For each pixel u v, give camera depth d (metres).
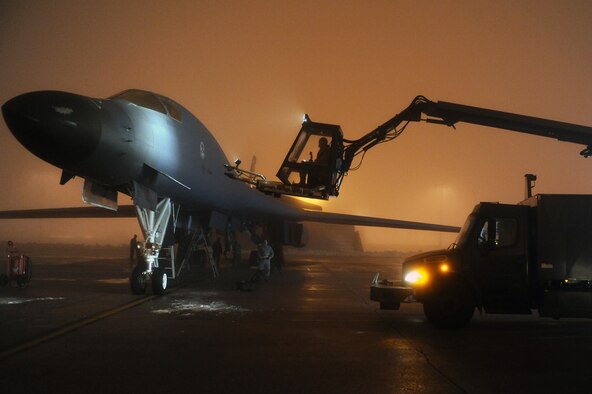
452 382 5.51
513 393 5.13
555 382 5.54
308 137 11.16
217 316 9.77
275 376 5.63
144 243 13.09
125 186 13.03
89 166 10.93
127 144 11.52
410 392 5.12
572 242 8.98
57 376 5.50
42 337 7.53
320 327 8.80
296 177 11.35
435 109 11.16
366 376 5.68
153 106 14.00
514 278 9.20
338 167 11.27
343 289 15.42
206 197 17.11
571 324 9.74
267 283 16.98
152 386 5.19
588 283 8.85
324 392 5.08
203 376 5.58
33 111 9.63
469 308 8.88
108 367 5.89
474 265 9.20
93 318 9.25
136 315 9.71
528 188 11.01
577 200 9.06
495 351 7.11
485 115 11.10
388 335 8.21
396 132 11.76
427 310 8.98
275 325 8.90
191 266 24.22
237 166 11.13
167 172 13.57
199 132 16.25
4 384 5.19
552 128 10.90
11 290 13.52
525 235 9.31
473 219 9.41
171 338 7.60
